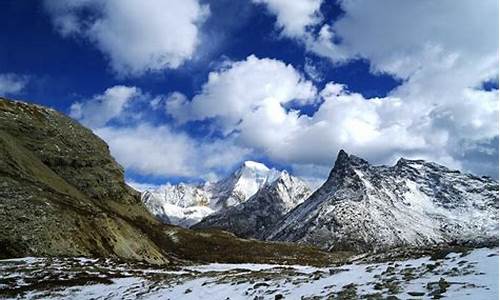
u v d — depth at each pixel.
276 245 137.88
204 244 113.06
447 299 15.00
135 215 121.38
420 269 20.75
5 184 63.78
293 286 22.27
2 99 115.88
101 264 47.28
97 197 115.06
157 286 29.53
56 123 125.00
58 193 74.88
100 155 129.75
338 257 131.12
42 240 55.44
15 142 96.25
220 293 24.06
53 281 34.78
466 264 19.73
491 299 14.02
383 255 40.34
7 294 30.59
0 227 53.84
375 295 17.25
